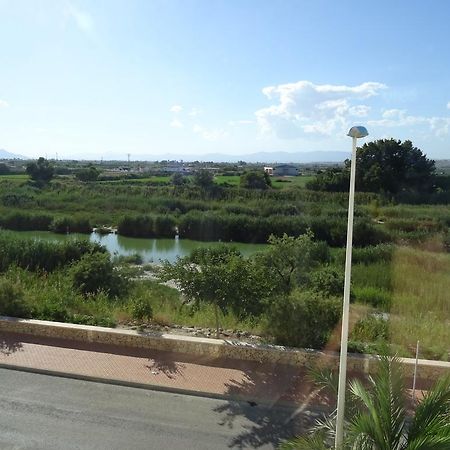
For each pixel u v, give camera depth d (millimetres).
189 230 42000
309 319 9484
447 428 4180
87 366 8656
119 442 6496
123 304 12422
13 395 7719
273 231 39062
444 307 12633
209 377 8352
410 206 30281
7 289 10789
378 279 16812
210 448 6398
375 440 4438
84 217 44531
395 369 5215
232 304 9523
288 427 6934
